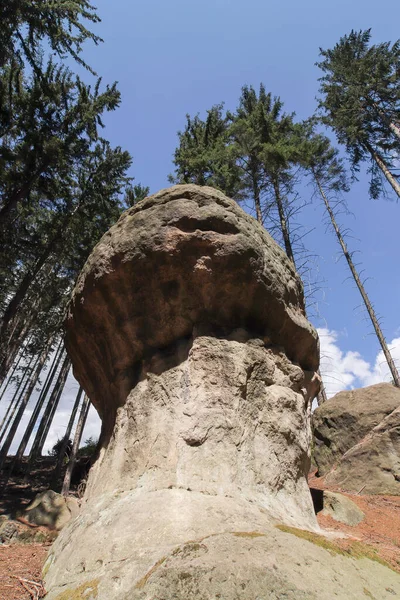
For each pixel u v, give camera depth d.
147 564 3.21
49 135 14.94
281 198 17.28
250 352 5.29
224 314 5.46
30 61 13.11
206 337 5.25
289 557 3.18
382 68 19.23
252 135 16.94
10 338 16.78
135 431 4.98
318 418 13.06
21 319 18.33
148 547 3.50
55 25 12.37
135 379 5.55
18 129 14.48
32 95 14.50
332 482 10.28
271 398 5.26
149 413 5.00
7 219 14.62
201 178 16.91
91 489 5.21
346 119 19.98
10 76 13.49
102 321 5.80
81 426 14.92
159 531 3.66
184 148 18.86
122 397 5.53
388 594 3.18
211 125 20.09
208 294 5.33
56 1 11.95
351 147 20.53
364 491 9.41
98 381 6.42
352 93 19.84
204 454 4.47
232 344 5.24
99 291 5.57
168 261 5.22
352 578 3.21
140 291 5.45
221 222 5.38
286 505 4.58
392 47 19.23
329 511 6.75
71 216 16.25
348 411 12.33
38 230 16.88
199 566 2.95
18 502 12.25
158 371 5.30
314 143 17.91
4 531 6.50
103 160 17.45
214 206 5.53
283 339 5.96
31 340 21.62
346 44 21.48
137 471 4.62
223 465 4.42
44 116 15.00
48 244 16.25
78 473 17.16
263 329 5.71
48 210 18.39
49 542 6.48
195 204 5.53
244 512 3.94
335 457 11.83
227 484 4.29
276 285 5.60
